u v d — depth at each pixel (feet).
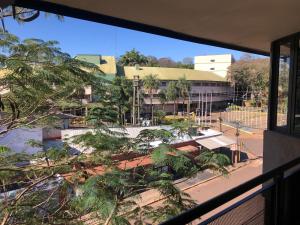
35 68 14.28
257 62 198.59
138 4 9.97
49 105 16.38
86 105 17.02
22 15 11.03
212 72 228.84
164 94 142.20
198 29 13.82
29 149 19.31
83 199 12.43
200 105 173.06
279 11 11.46
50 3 9.50
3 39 14.17
